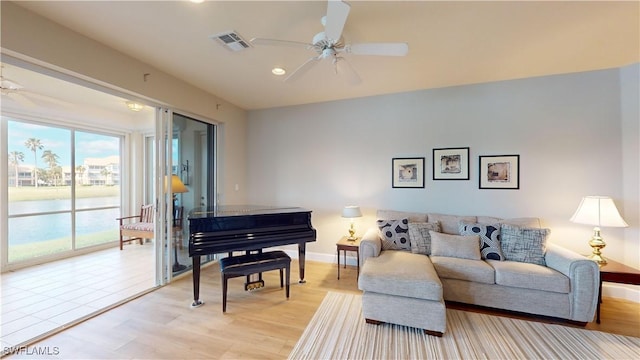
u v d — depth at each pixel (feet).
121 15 6.44
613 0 5.83
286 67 9.38
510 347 6.48
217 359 6.12
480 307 8.53
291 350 6.42
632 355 6.17
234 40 7.13
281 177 14.30
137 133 17.08
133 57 8.61
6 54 6.16
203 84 11.02
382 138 12.46
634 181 8.94
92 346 6.54
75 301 8.84
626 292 8.93
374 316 7.39
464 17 6.50
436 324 6.85
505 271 7.96
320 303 8.84
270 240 9.52
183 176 11.46
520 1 5.91
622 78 9.20
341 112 13.16
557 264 7.88
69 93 11.94
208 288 10.05
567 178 9.86
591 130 9.59
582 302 7.25
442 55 8.47
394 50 6.37
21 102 11.59
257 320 7.77
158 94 9.53
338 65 8.22
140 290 9.75
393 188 12.28
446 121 11.44
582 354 6.22
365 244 9.60
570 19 6.54
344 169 13.12
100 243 15.40
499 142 10.69
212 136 13.19
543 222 10.14
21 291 9.62
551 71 9.71
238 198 14.25
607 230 9.34
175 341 6.75
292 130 14.08
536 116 10.23
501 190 10.66
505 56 8.52
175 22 6.75
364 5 6.05
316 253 13.56
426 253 9.71
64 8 6.17
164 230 10.34
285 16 6.51
